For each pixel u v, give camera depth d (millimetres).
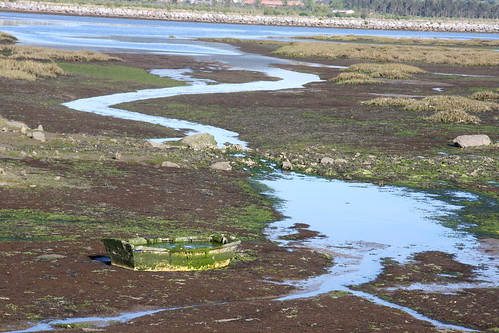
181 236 22109
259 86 76688
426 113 59281
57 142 38500
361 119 55156
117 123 49094
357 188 33312
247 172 35906
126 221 24031
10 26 172125
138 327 14023
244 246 22078
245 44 154250
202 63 98688
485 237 25188
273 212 27906
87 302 15500
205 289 17125
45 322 14125
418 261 21531
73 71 77812
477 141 45219
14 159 32688
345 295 17469
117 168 33375
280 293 17391
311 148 43125
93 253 19641
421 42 190625
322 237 24328
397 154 41938
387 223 26875
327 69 100938
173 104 59750
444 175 36406
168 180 31969
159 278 17766
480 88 81500
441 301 17391
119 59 93000
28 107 52438
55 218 23578
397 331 14711
